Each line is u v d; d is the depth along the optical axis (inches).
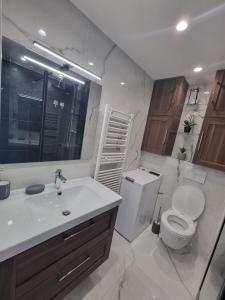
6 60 34.8
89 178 63.1
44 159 47.5
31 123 42.1
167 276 61.2
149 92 86.0
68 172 56.4
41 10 38.1
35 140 44.0
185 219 74.1
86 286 52.5
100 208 42.9
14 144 40.1
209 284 51.0
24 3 35.2
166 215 75.8
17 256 27.6
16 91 37.6
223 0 34.7
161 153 82.7
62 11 42.1
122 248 72.2
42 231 30.2
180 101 81.4
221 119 63.4
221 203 70.4
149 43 54.7
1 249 24.9
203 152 68.5
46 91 43.3
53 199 46.8
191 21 42.2
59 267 36.6
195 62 62.1
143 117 87.2
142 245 75.7
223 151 63.4
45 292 35.3
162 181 90.3
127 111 74.5
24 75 38.2
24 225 31.8
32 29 37.6
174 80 78.5
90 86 54.6
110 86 62.3
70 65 46.6
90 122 58.3
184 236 62.4
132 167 92.4
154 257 69.4
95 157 65.0
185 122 80.5
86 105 55.1
